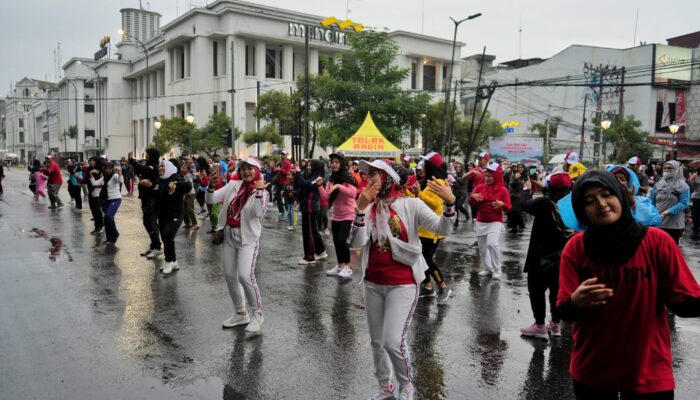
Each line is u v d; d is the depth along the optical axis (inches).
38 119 4379.9
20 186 1280.8
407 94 1251.2
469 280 331.3
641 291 94.2
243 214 225.8
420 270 156.6
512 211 552.1
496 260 335.3
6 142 5265.8
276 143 1476.4
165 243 341.4
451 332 231.6
